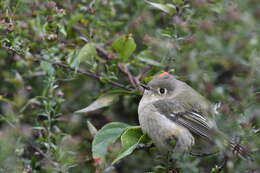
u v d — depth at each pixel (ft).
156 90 36.06
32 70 35.88
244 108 28.71
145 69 37.22
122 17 39.60
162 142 34.68
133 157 37.63
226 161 29.45
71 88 39.65
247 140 28.35
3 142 30.01
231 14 31.96
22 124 33.37
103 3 36.78
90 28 36.70
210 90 31.71
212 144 33.60
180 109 35.06
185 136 34.50
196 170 28.63
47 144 30.99
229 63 32.40
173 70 35.04
